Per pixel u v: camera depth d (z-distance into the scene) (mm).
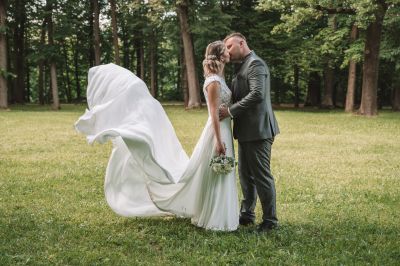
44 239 4934
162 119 5535
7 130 16953
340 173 8922
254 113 5125
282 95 44812
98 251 4609
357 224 5562
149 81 50031
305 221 5699
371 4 20312
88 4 40438
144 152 5020
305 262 4328
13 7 35844
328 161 10344
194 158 5285
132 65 49281
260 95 5020
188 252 4582
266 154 5211
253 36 33844
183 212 5426
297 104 36938
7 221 5605
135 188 5613
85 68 51375
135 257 4445
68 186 7656
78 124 5199
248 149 5199
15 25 36812
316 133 16359
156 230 5246
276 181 8102
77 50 44531
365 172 9039
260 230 5258
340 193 7219
